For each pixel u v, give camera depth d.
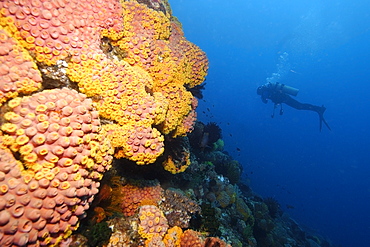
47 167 1.55
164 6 4.43
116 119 2.32
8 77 1.62
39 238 1.54
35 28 1.88
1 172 1.36
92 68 2.17
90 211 2.61
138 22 2.97
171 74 3.23
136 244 2.82
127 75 2.37
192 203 4.36
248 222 8.35
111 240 2.66
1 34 1.66
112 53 2.72
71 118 1.73
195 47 4.18
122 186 3.44
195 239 3.45
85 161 1.71
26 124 1.51
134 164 3.64
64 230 1.66
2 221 1.28
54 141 1.60
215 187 7.54
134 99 2.35
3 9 1.76
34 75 1.78
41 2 1.91
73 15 2.12
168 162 4.44
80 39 2.15
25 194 1.42
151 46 2.95
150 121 2.42
